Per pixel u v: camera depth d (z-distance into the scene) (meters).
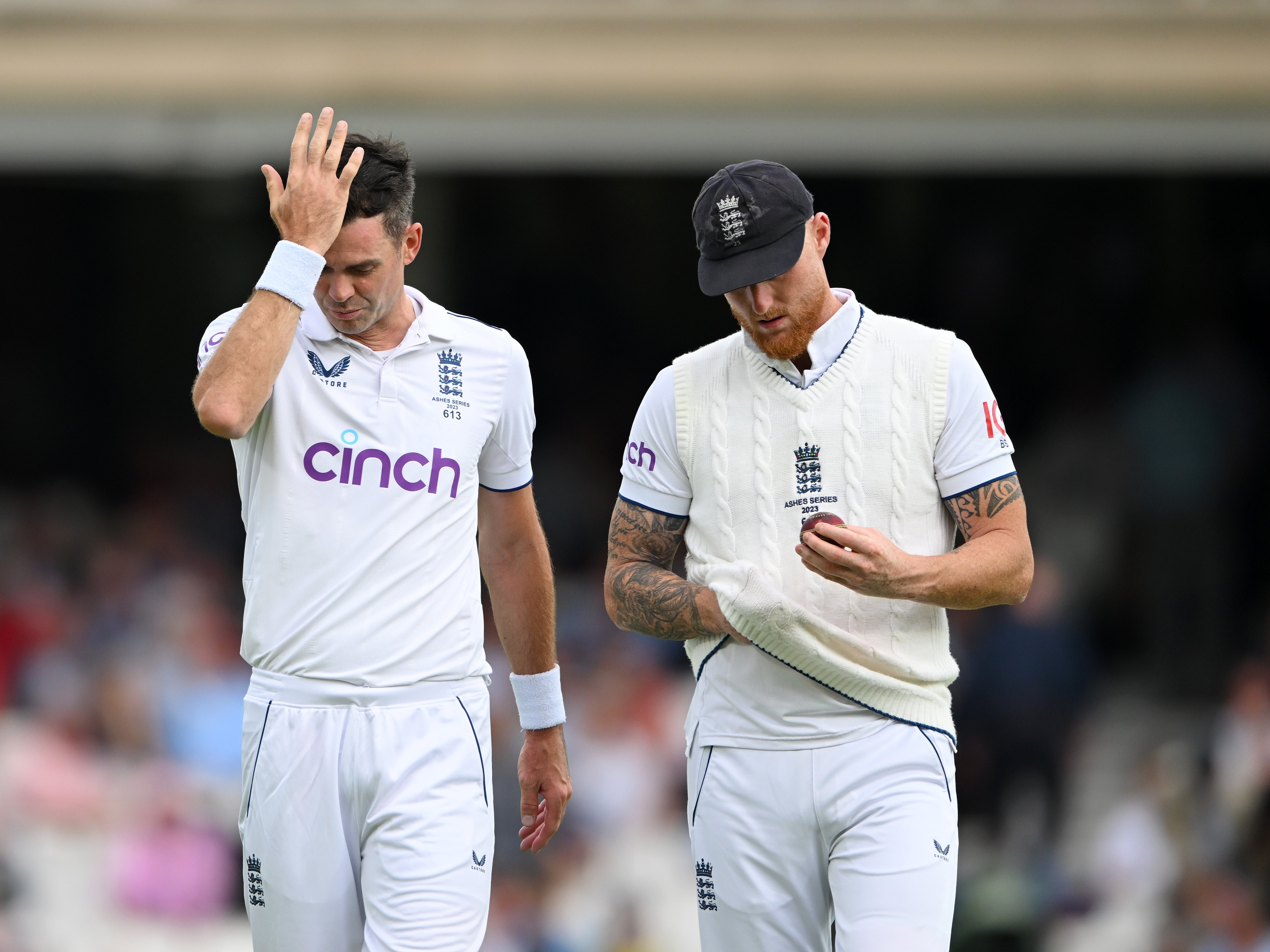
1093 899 28.61
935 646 11.79
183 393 55.22
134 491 52.38
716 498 11.88
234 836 29.34
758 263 11.08
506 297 52.81
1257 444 43.00
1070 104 33.81
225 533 47.47
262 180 53.81
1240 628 41.16
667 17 34.38
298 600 11.28
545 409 52.88
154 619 36.44
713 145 34.81
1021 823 31.27
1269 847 26.52
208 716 32.59
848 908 11.52
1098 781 34.97
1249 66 33.31
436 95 34.62
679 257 52.91
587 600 38.91
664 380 12.23
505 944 26.53
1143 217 48.00
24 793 29.83
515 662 12.95
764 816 11.74
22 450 54.38
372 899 11.38
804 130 34.53
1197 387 42.31
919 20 33.88
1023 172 47.34
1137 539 41.72
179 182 54.31
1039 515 42.66
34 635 35.56
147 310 55.03
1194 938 25.95
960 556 11.16
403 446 11.38
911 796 11.52
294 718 11.31
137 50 34.69
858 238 50.22
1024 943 27.00
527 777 13.01
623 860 29.22
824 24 34.06
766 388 11.80
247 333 10.73
